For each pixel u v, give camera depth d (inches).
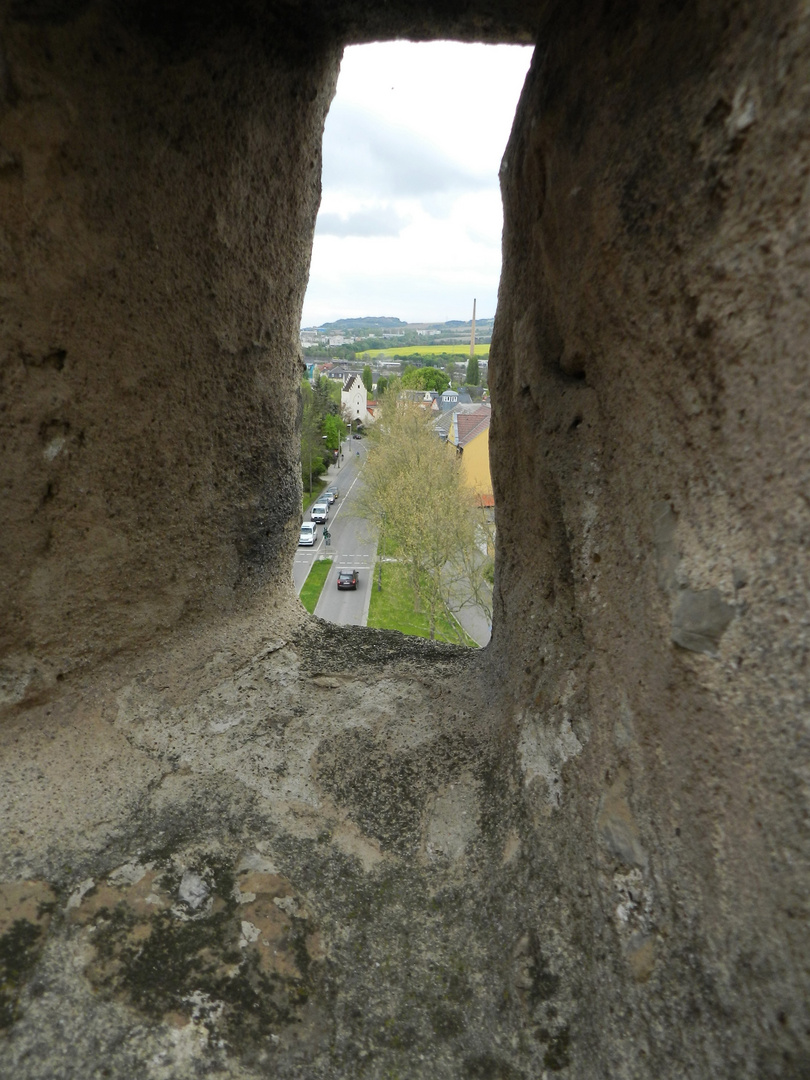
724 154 21.1
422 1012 31.4
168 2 36.2
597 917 30.4
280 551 58.2
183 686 48.1
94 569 43.2
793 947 20.1
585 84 29.8
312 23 44.7
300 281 53.8
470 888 36.5
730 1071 22.4
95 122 35.3
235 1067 28.9
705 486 23.6
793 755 19.7
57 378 38.0
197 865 37.6
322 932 34.9
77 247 36.5
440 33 47.8
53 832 38.3
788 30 18.1
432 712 48.2
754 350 20.4
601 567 32.4
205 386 46.3
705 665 23.5
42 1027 29.0
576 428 33.8
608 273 28.4
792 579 19.5
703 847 24.4
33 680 42.2
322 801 42.4
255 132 44.8
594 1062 27.5
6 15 30.6
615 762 30.8
